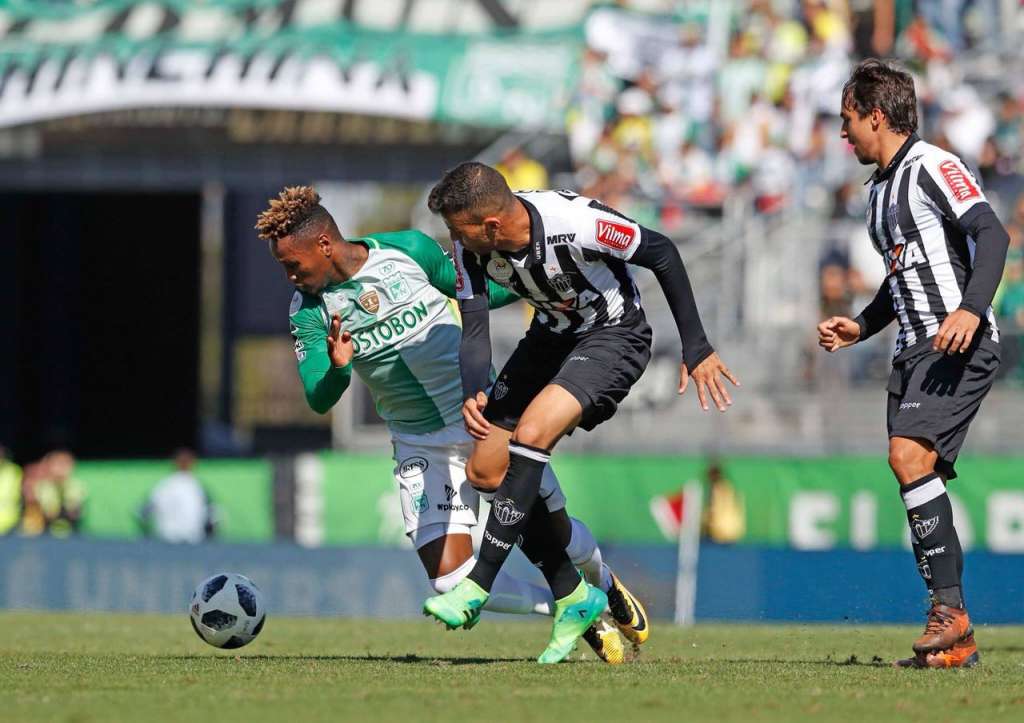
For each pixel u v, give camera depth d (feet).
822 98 204.64
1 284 277.64
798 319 189.26
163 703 46.44
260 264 272.92
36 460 285.43
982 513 161.89
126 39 223.10
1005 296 185.88
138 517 183.52
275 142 223.71
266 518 178.91
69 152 224.33
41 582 153.48
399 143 222.48
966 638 59.77
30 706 45.80
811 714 44.47
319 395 62.64
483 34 219.82
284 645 86.58
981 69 204.23
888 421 61.77
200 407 291.17
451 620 58.08
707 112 207.41
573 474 169.48
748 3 209.77
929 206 59.11
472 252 59.98
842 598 112.27
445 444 68.39
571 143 211.41
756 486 166.50
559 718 43.21
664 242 59.41
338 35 220.84
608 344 60.13
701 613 126.41
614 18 213.66
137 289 295.69
